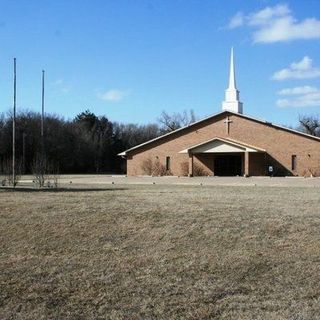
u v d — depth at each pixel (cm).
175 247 1034
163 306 756
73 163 9050
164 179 4684
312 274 864
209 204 1484
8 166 3584
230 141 5384
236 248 1009
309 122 8925
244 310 731
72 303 780
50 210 1397
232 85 6122
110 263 960
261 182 3831
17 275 909
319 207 1416
